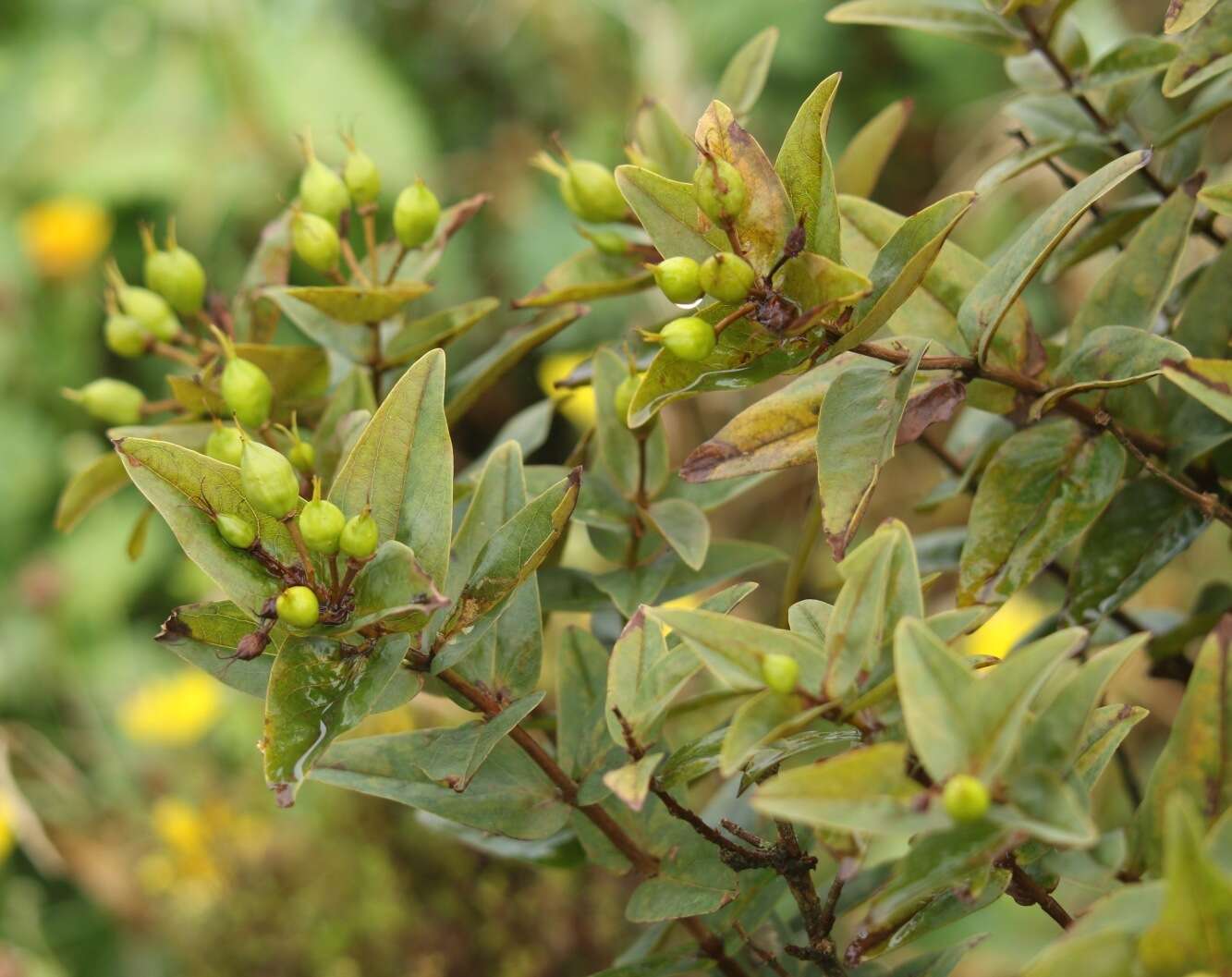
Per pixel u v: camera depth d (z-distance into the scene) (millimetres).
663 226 532
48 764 1381
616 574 613
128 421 637
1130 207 617
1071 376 559
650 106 640
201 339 649
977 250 1276
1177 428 583
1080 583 587
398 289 604
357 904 951
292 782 517
